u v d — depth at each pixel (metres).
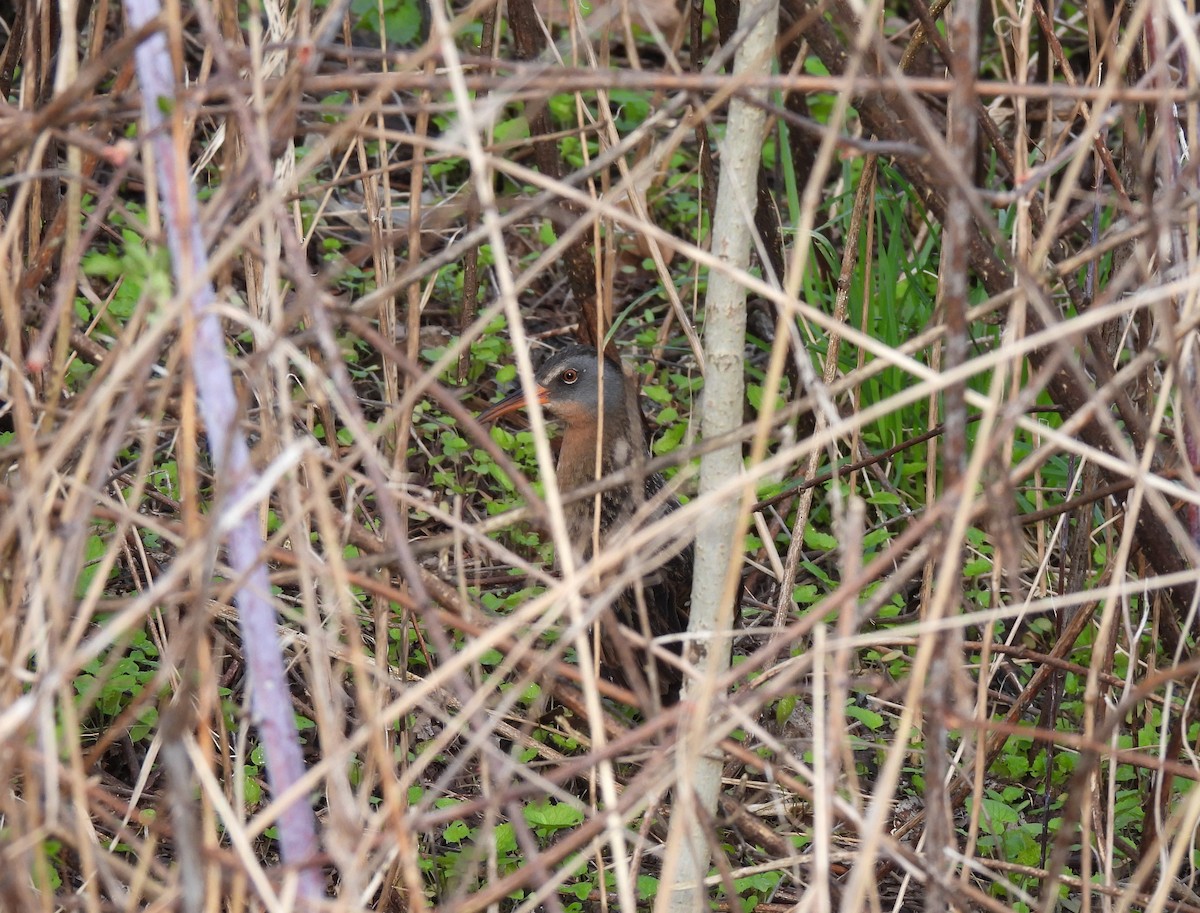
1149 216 5.04
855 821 4.71
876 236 12.12
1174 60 6.33
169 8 4.40
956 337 4.58
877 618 8.95
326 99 11.91
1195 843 7.57
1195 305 5.37
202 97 4.57
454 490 9.64
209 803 5.18
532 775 4.84
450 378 10.95
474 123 4.67
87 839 4.58
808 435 9.96
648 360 11.46
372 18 12.23
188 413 4.55
